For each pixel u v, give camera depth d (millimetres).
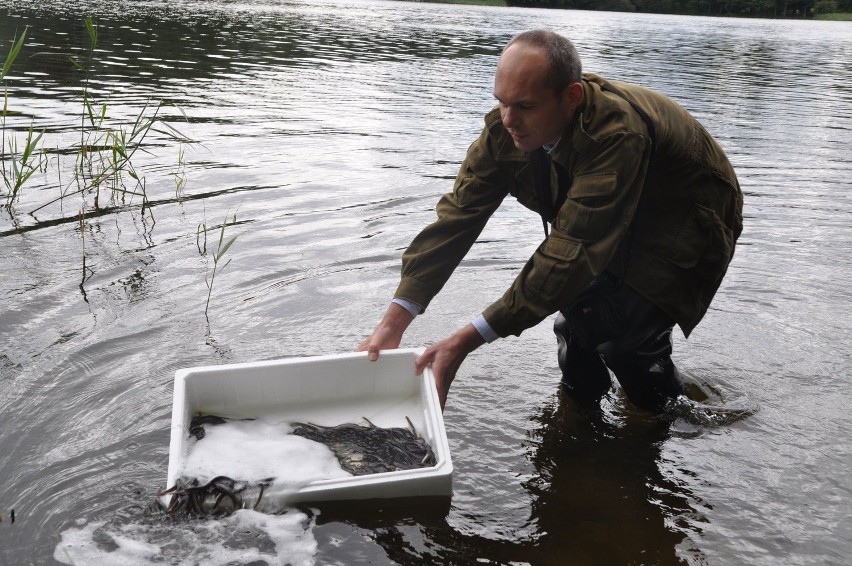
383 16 22438
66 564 2070
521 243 4707
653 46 17281
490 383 3188
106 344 3258
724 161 2807
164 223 4680
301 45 13977
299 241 4547
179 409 2432
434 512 2346
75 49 10961
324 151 6496
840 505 2482
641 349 2854
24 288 3699
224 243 4441
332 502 2297
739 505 2473
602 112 2434
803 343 3588
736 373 3312
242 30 15523
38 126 6582
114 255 4160
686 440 2836
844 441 2838
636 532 2332
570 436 2838
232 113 7738
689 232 2756
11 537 2176
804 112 9461
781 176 6367
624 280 2805
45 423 2713
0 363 3061
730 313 3877
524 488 2523
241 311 3641
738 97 10438
